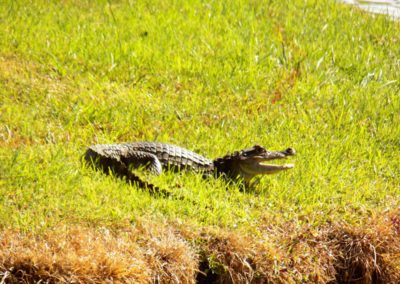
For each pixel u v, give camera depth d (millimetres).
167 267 18531
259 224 20328
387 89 29312
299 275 19312
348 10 38312
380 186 22953
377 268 20156
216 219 20188
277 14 36562
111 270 17859
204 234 19547
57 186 20484
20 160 21500
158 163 22047
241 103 27266
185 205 20578
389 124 26922
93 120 25031
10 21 32594
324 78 29828
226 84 28547
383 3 43250
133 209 20047
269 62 30547
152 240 18875
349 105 27641
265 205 21328
